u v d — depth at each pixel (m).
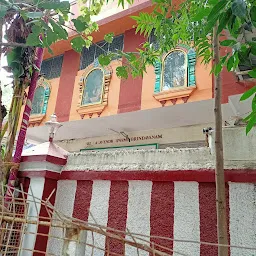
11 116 3.38
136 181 2.97
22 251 3.04
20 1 3.11
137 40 10.21
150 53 4.08
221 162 2.35
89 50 11.69
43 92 12.25
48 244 3.15
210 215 2.56
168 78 9.02
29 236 3.10
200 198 2.64
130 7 9.73
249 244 2.35
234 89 7.52
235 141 2.63
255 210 2.40
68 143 12.23
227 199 2.53
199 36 3.70
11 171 3.29
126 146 10.62
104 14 10.68
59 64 12.46
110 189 3.09
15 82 3.44
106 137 11.31
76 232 1.81
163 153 2.94
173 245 2.63
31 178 3.42
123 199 2.99
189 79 8.56
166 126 9.81
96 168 3.21
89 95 10.80
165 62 9.23
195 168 2.70
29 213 3.18
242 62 2.00
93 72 11.02
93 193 3.18
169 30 3.94
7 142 3.32
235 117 3.02
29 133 12.34
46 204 1.89
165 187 2.82
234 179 2.52
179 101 8.57
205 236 2.53
